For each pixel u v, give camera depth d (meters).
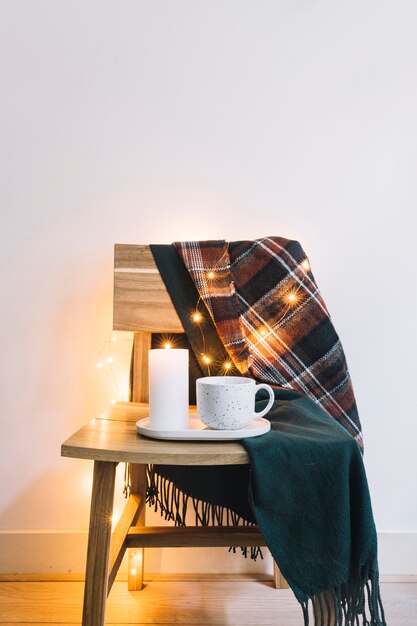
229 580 1.02
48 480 1.04
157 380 0.68
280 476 0.60
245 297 0.91
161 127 1.05
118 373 1.05
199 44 1.06
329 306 1.07
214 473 0.86
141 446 0.61
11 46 1.04
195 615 0.89
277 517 0.61
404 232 1.07
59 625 0.86
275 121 1.06
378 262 1.07
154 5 1.05
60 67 1.05
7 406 1.04
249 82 1.06
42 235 1.04
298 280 0.91
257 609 0.92
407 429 1.06
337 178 1.07
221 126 1.06
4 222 1.04
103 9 1.05
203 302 0.91
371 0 1.07
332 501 0.60
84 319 1.05
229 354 0.87
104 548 0.63
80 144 1.05
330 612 0.61
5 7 1.04
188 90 1.06
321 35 1.07
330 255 1.06
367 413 1.06
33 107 1.04
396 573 1.04
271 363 0.88
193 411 0.83
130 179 1.05
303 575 0.60
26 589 0.98
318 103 1.07
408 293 1.06
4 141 1.04
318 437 0.63
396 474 1.06
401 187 1.07
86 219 1.05
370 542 0.60
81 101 1.05
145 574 1.04
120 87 1.05
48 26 1.05
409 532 1.05
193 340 0.90
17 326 1.04
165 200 1.05
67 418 1.05
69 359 1.05
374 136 1.07
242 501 0.86
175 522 0.88
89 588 0.63
